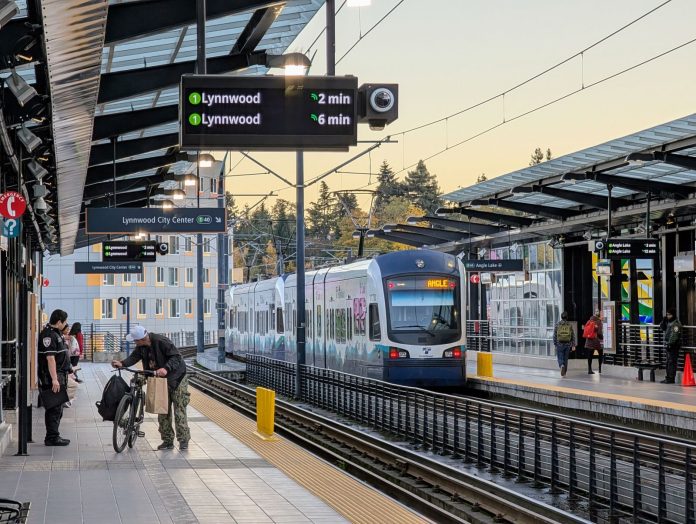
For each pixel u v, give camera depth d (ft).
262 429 60.59
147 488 40.96
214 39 58.59
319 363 118.83
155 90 55.88
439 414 65.36
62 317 55.57
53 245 142.82
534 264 122.42
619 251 87.45
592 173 82.33
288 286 135.74
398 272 96.07
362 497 39.81
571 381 94.32
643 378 95.40
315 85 42.75
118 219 86.22
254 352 163.73
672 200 86.28
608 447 43.21
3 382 63.82
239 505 37.24
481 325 142.51
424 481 54.08
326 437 76.23
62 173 69.77
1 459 49.11
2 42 39.47
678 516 38.11
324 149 42.98
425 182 437.17
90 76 42.57
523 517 41.42
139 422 55.01
